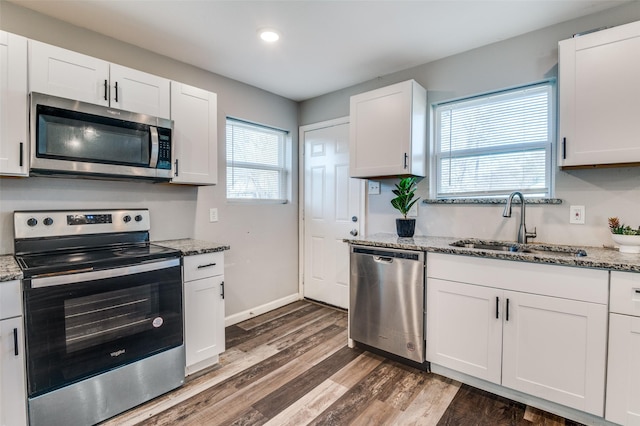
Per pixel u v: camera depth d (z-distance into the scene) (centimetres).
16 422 147
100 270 170
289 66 283
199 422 173
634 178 195
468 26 221
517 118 242
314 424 172
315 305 364
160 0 189
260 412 181
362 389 203
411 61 274
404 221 268
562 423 171
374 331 242
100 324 171
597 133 184
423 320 219
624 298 154
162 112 224
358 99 279
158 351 193
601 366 161
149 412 180
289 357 244
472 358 201
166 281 197
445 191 277
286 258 370
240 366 230
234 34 229
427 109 277
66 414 160
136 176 208
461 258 202
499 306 189
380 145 265
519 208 234
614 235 189
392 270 231
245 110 322
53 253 196
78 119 183
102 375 171
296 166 381
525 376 182
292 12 203
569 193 214
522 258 179
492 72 245
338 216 348
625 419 156
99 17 206
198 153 245
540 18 211
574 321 167
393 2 193
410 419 175
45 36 204
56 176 194
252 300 333
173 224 266
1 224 187
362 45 246
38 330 152
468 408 184
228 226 309
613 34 179
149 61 252
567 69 192
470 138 264
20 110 169
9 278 144
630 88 175
